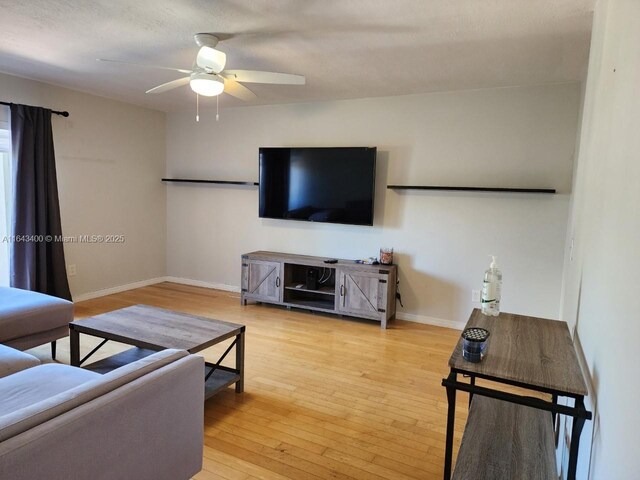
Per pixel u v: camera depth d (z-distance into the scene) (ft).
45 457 3.96
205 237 18.29
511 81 12.05
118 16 8.21
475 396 6.61
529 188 12.57
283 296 15.23
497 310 6.93
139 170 17.58
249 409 8.54
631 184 3.48
